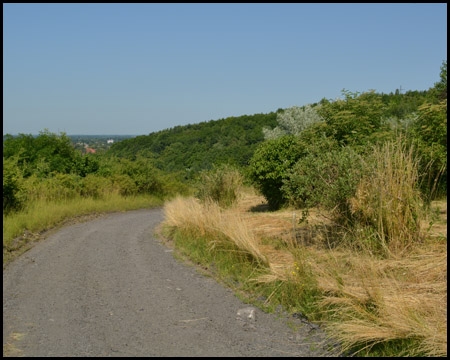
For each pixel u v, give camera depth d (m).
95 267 8.39
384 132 12.25
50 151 26.50
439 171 9.17
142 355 4.55
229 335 5.07
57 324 5.40
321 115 16.38
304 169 8.88
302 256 6.93
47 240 11.53
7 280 7.42
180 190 30.80
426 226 8.16
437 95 14.69
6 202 14.66
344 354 4.55
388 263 6.66
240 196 18.69
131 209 23.00
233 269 7.59
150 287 6.99
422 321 4.59
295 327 5.27
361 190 8.00
